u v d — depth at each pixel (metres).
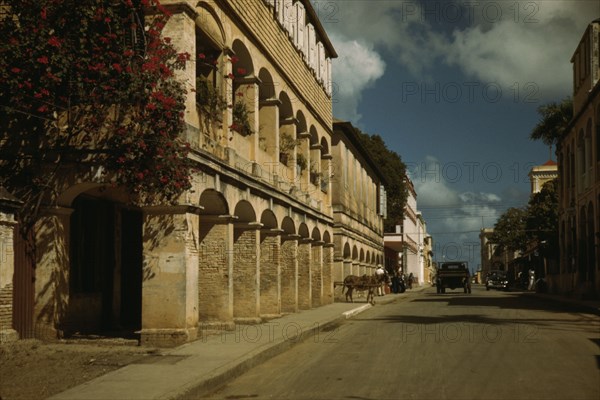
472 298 39.25
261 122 22.53
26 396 9.20
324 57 32.03
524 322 20.23
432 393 9.45
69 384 10.03
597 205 32.50
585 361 12.20
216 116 17.12
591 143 34.59
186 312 14.38
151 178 14.04
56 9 13.84
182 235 14.37
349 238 38.38
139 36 14.26
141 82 13.77
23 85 13.79
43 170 14.65
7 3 13.95
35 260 14.72
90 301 17.05
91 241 17.39
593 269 33.94
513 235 78.88
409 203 95.50
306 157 27.94
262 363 13.14
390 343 15.34
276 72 22.72
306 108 27.75
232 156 17.69
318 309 27.53
